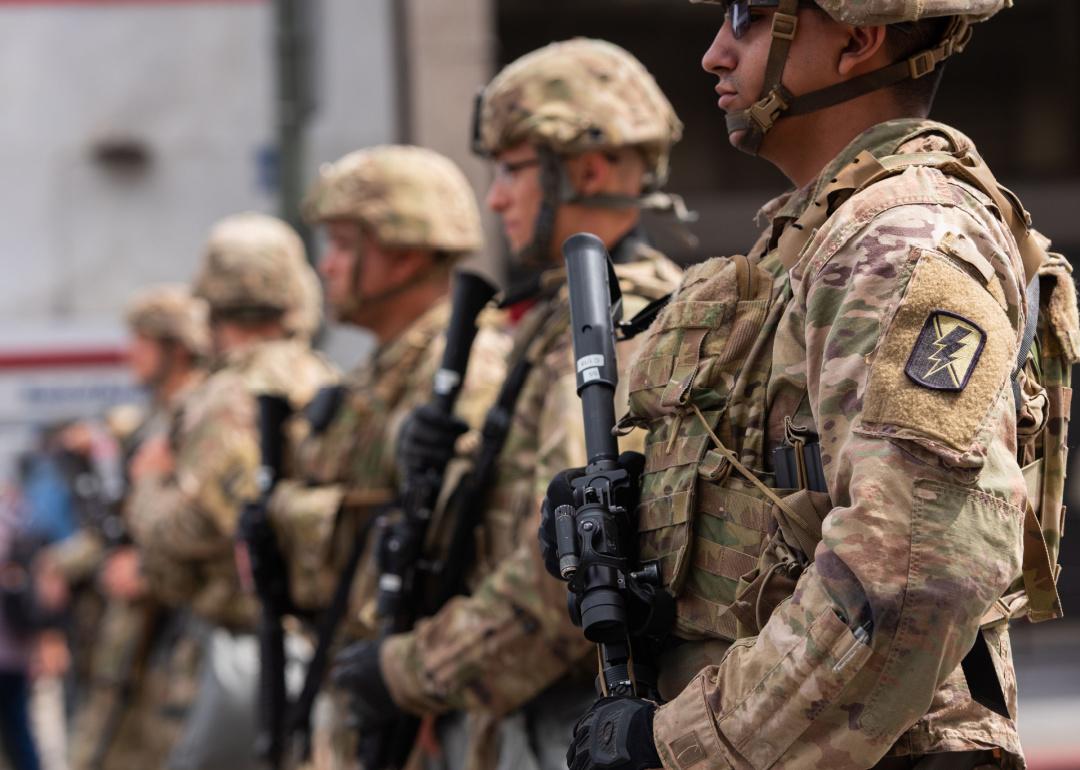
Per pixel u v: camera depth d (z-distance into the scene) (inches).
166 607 587.2
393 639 326.3
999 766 194.4
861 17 201.2
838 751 176.6
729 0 216.8
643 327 237.5
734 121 218.1
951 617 171.5
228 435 528.4
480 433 336.5
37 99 758.5
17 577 802.8
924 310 178.9
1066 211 1051.9
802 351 195.9
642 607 206.7
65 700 849.5
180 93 762.2
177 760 531.8
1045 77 1056.8
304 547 431.5
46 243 766.5
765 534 199.0
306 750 450.3
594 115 337.4
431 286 440.8
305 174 670.5
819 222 197.6
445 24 686.5
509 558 307.9
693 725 185.3
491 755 329.7
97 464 774.5
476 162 695.1
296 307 569.0
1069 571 917.8
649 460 215.5
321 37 677.3
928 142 203.5
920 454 174.4
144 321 694.5
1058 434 208.4
